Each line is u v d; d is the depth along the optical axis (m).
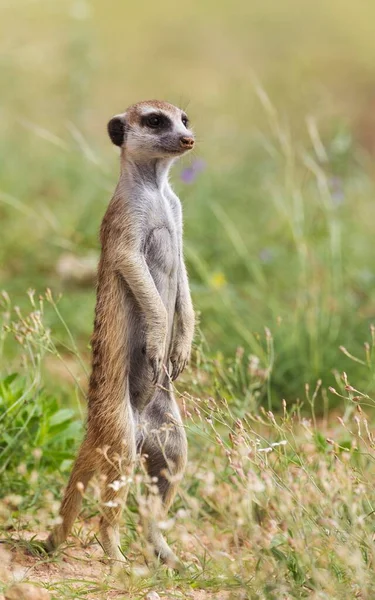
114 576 8.83
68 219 20.64
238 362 12.26
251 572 8.52
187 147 10.20
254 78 16.62
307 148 23.09
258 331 15.79
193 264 18.84
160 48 40.66
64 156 23.67
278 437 11.26
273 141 25.14
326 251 18.05
